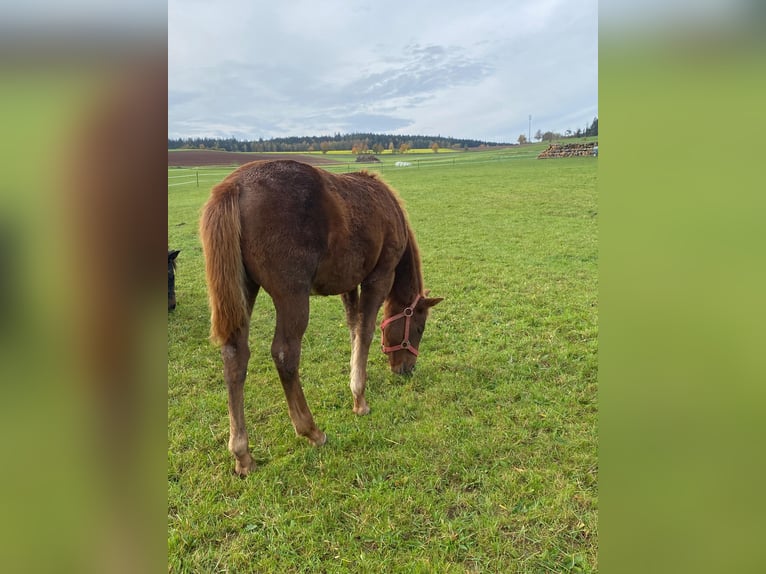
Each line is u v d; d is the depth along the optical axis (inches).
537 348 193.9
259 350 204.2
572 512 103.8
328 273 131.2
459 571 90.7
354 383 149.0
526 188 792.3
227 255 110.4
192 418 146.9
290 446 132.9
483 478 116.7
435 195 760.3
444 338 209.6
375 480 117.2
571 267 325.4
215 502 111.3
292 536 100.9
